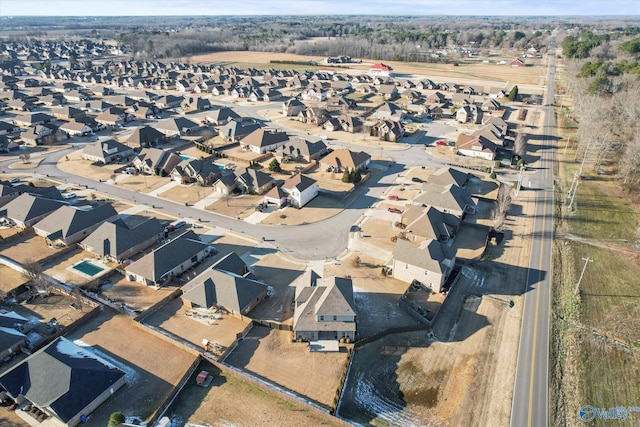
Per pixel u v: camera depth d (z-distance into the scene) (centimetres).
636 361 4862
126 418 4006
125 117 14175
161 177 9712
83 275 6209
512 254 6881
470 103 16250
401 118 14325
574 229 7719
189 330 5172
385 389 4412
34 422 3969
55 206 7838
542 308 5650
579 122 13550
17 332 4906
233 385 4416
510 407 4228
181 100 16938
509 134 13050
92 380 4184
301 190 8262
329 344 4925
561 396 4381
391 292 5900
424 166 10481
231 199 8656
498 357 4834
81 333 5112
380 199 8700
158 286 5956
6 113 14938
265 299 5731
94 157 10581
